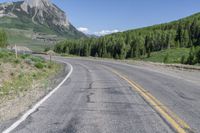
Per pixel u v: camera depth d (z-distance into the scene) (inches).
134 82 678.5
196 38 6781.5
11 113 325.1
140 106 375.9
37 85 601.9
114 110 347.9
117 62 1866.4
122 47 6299.2
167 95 477.7
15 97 444.1
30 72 796.0
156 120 299.3
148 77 825.5
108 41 6643.7
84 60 2071.9
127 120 297.6
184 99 439.8
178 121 296.8
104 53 6432.1
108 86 595.2
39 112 330.6
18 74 702.5
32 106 367.2
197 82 710.5
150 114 327.9
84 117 308.5
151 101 414.9
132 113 331.9
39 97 443.2
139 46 6318.9
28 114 319.0
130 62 1845.5
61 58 2321.6
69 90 528.7
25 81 654.5
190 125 281.1
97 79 744.3
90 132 251.3
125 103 396.8
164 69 1254.3
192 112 344.5
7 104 382.6
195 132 256.7
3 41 3363.7
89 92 503.8
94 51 6712.6
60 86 589.6
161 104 392.8
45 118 301.1
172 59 4874.5
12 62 864.9
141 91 521.0
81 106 370.6
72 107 363.3
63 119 297.7
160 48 6589.6
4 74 653.3
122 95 471.2
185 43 6643.7
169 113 335.3
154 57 5487.2
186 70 1206.3
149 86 603.2
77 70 1079.6
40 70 917.2
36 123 279.7
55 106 368.8
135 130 259.4
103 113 330.0
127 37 7204.7
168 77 842.8
